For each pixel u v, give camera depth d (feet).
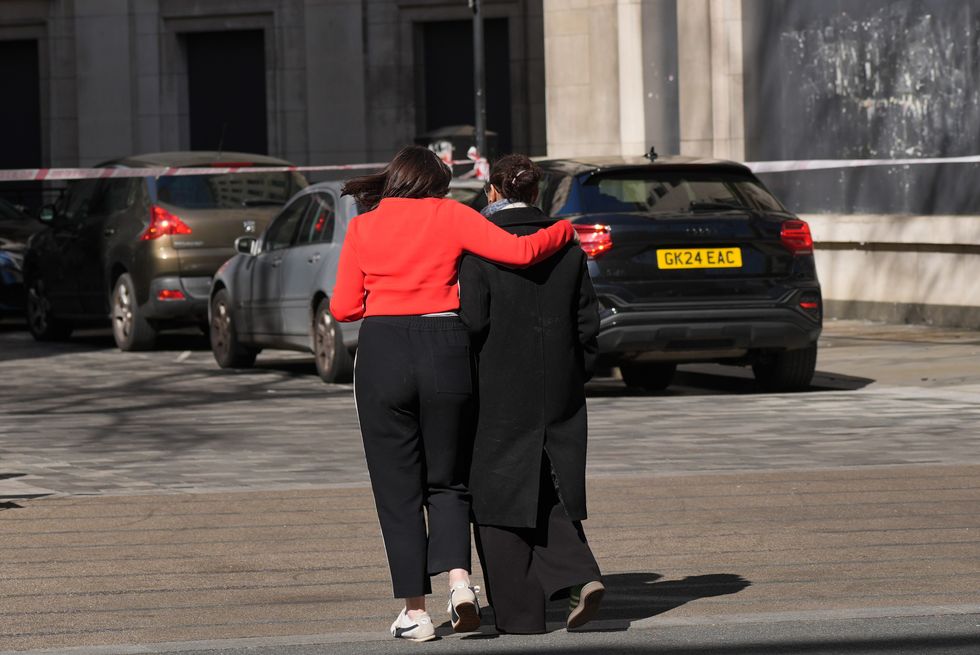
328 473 65.67
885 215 129.90
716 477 62.59
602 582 45.60
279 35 200.34
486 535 42.91
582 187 85.05
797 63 138.10
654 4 107.96
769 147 141.59
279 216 106.22
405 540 42.24
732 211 85.87
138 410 88.43
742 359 90.33
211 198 120.37
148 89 207.82
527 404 42.68
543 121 190.90
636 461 67.05
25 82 216.13
